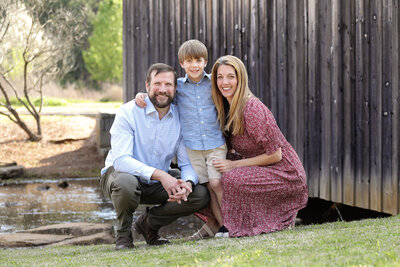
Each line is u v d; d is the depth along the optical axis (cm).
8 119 1526
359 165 542
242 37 729
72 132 1452
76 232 621
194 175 383
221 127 381
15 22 1474
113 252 363
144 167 366
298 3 627
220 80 369
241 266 248
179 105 388
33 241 571
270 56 678
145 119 375
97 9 3591
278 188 375
